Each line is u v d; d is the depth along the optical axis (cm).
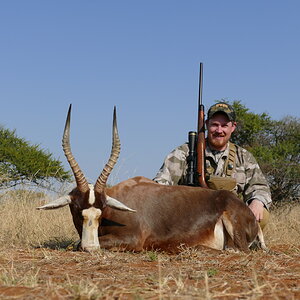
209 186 750
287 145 2219
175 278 452
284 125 2372
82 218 640
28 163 1855
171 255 656
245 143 2383
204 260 581
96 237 633
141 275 476
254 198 748
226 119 766
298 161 2206
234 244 671
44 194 1075
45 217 915
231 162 777
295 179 1878
